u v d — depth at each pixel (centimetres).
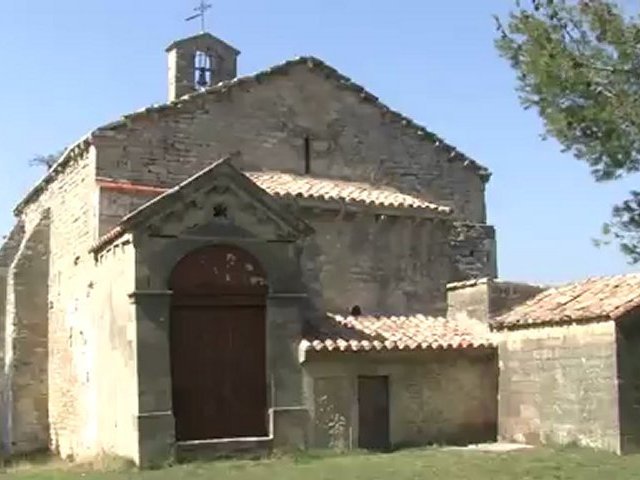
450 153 2522
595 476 1446
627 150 1186
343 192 2231
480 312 2128
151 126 2170
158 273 1719
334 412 1856
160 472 1570
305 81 2372
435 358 2005
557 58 1191
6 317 2547
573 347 1825
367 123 2434
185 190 1750
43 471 1738
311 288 2150
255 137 2292
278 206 1828
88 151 2155
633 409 1714
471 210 2531
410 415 1964
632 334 1730
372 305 2223
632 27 1169
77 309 2194
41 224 2528
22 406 2466
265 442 1772
